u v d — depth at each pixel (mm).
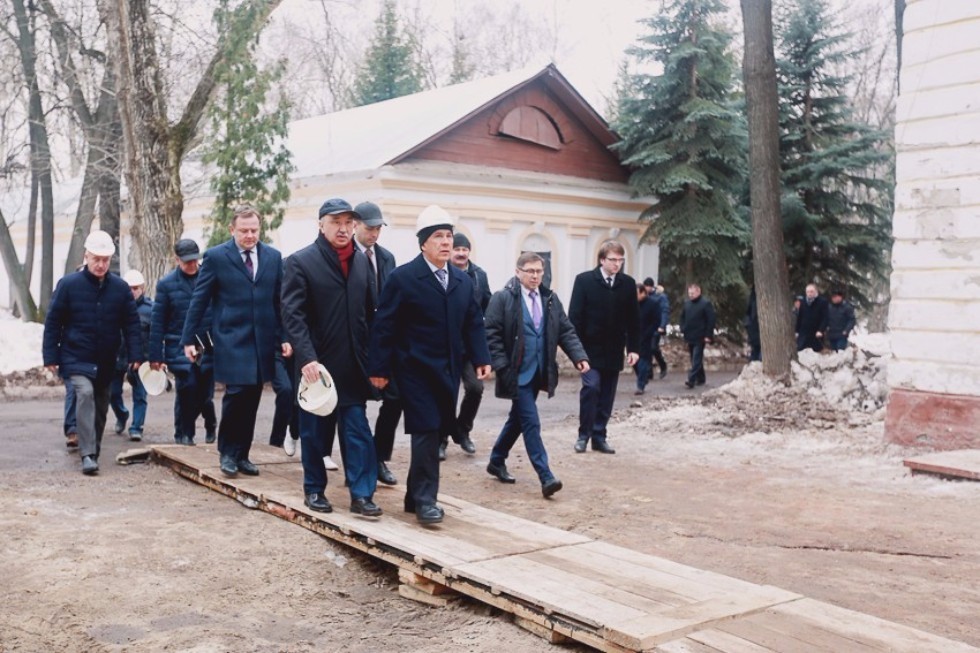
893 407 10656
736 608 4703
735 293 26250
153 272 17391
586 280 10117
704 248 24641
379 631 5090
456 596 5562
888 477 9117
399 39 38750
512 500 7961
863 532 7047
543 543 5895
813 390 13727
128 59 17141
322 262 6508
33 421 12273
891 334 10750
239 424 7949
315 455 6699
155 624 5027
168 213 17516
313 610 5402
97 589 5488
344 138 24719
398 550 5699
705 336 19141
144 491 7938
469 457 10023
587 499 8062
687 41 24688
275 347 7969
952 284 10156
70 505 7375
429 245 6309
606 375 10344
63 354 8562
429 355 6316
